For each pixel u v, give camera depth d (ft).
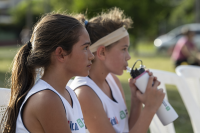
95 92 17.13
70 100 14.48
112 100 18.16
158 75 24.45
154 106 17.06
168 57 139.03
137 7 158.71
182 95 24.04
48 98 12.44
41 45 13.21
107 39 17.43
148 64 105.40
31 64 13.52
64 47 13.05
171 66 99.66
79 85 17.19
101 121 16.58
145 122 16.76
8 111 14.10
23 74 13.96
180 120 38.14
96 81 18.19
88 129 16.88
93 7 152.35
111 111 17.74
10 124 13.80
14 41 271.90
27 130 12.61
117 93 19.52
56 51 13.05
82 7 151.94
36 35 13.46
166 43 153.48
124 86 60.34
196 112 23.49
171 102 47.32
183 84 24.00
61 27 13.10
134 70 18.10
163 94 17.39
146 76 17.78
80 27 13.53
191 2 302.25
